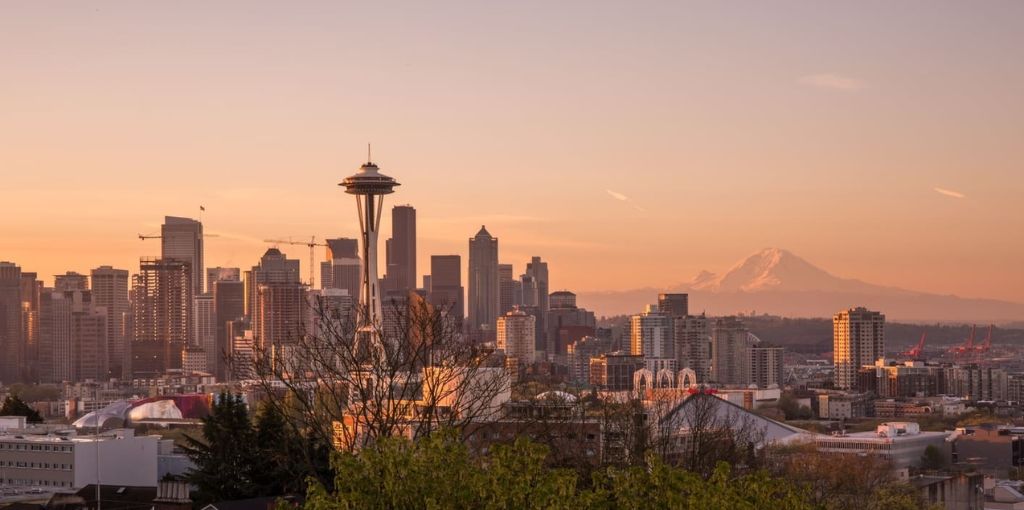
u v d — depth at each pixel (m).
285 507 69.75
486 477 66.12
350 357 133.25
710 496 67.75
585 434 148.00
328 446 124.81
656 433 162.75
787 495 72.19
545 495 65.44
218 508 140.50
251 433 161.00
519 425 136.62
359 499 66.19
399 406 131.00
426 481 66.19
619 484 68.94
